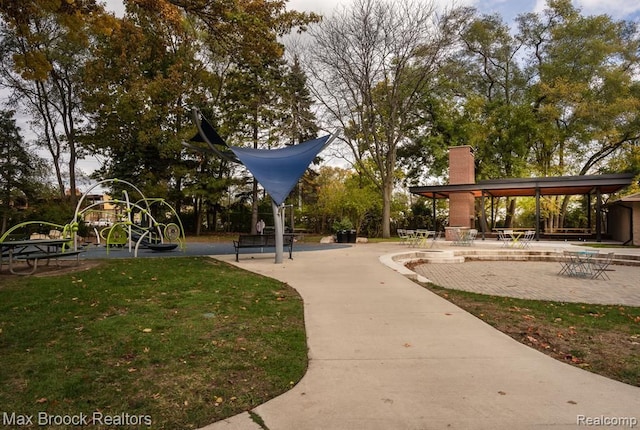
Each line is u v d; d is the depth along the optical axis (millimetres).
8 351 4020
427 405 2959
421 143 32188
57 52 24812
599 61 27312
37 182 28953
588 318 5875
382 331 4816
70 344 4223
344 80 24484
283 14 12281
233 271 9375
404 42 23594
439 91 29672
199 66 25797
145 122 24344
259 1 11422
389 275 8906
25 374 3469
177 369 3605
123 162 25641
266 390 3223
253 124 27391
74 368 3602
